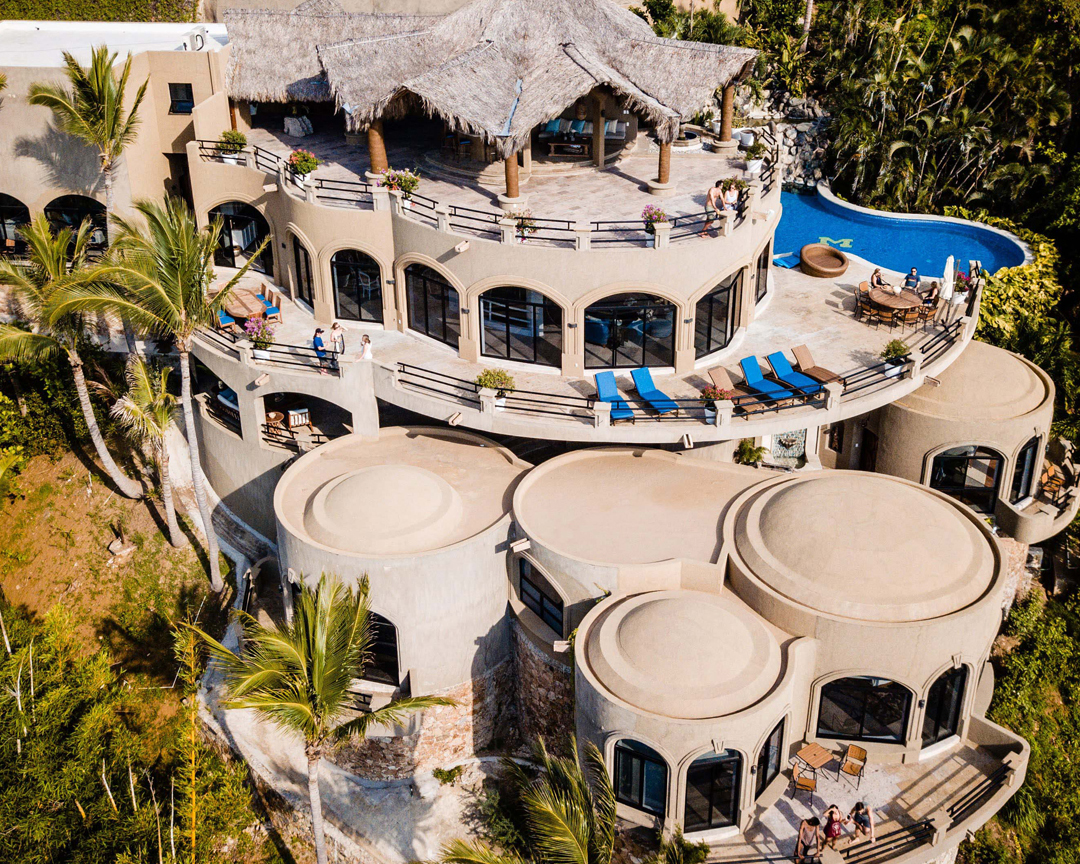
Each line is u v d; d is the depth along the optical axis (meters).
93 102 36.44
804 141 56.22
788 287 41.56
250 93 43.91
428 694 30.89
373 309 38.44
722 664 25.00
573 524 29.86
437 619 29.84
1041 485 36.38
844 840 25.08
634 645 25.45
